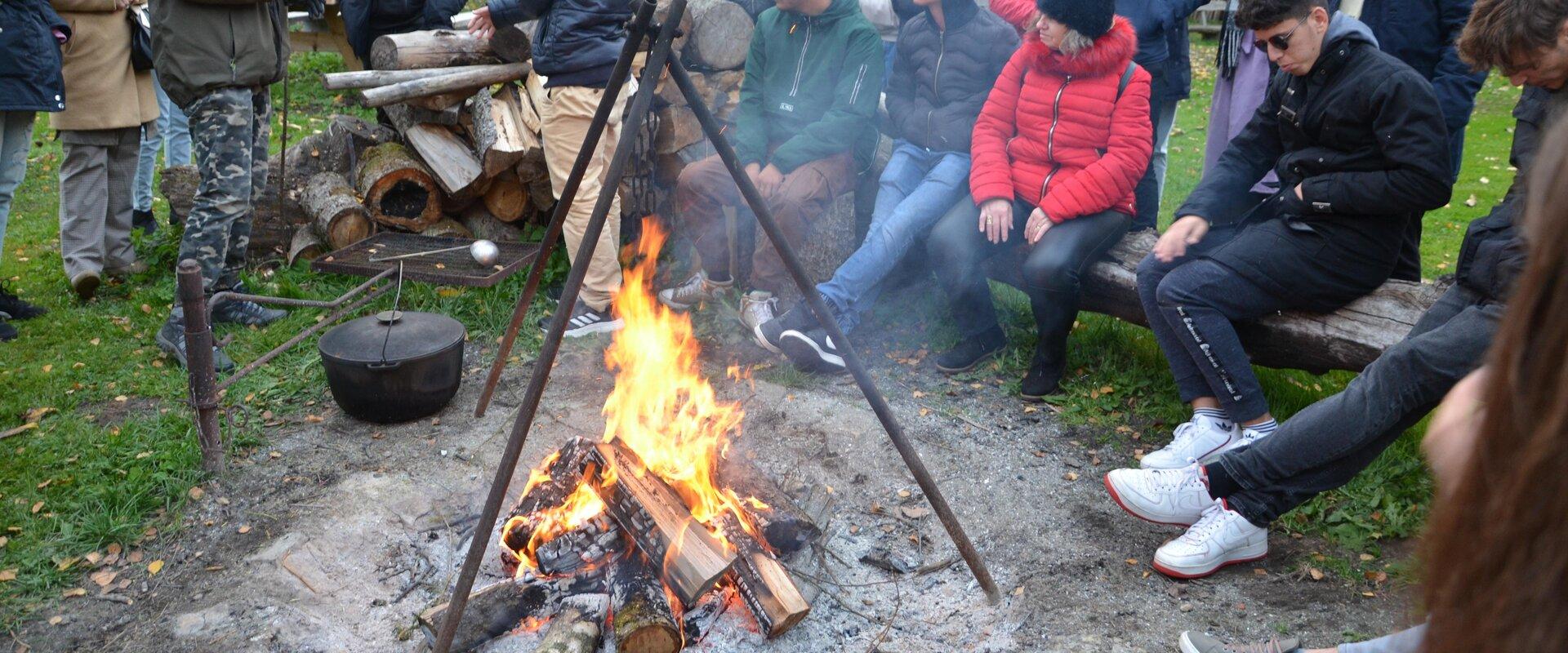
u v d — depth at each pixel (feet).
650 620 8.85
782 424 13.38
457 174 17.66
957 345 15.26
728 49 17.76
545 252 11.62
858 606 9.98
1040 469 12.44
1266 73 14.78
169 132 19.44
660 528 9.37
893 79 16.19
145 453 12.21
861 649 9.41
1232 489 10.37
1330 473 9.91
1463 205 23.97
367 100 16.76
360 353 12.76
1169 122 17.66
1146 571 10.50
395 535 10.92
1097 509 11.60
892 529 11.20
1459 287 10.03
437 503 11.49
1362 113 10.62
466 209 18.97
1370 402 9.45
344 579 10.23
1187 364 12.14
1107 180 13.26
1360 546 10.69
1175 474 10.62
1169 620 9.73
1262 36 10.96
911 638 9.55
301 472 12.16
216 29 14.25
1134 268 13.76
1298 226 11.42
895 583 10.35
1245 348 12.58
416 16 18.62
